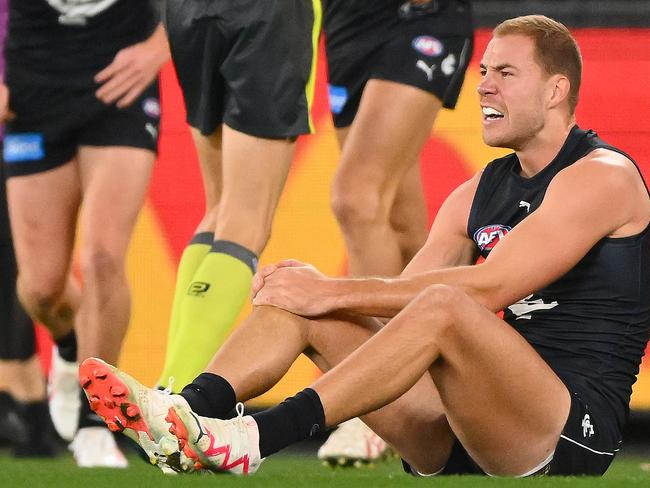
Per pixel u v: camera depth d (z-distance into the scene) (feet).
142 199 57.82
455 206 39.60
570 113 37.42
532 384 33.12
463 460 36.47
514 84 36.88
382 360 32.42
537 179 37.37
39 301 60.39
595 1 74.79
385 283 35.17
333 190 54.90
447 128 68.69
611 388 35.50
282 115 47.62
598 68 67.92
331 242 69.00
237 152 47.50
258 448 32.17
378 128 54.75
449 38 56.49
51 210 59.16
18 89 57.93
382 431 36.65
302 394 32.71
